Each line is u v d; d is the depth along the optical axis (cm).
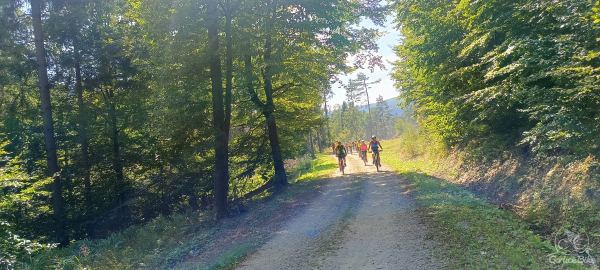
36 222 1675
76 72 1978
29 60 1786
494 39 1280
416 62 1820
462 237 788
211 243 1101
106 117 2016
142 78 1994
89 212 1945
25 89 1950
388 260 728
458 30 1555
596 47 813
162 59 1466
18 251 1148
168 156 1948
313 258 806
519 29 1105
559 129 873
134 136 2080
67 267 1155
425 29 1717
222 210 1473
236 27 1481
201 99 1517
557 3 912
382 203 1284
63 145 1991
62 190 1956
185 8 1357
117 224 1959
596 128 834
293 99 2255
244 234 1131
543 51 939
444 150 2138
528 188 1066
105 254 1223
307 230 1058
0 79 1748
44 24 1805
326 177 2348
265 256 875
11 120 1930
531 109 973
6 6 1697
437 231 858
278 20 1554
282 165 2109
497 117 1466
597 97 816
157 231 1464
